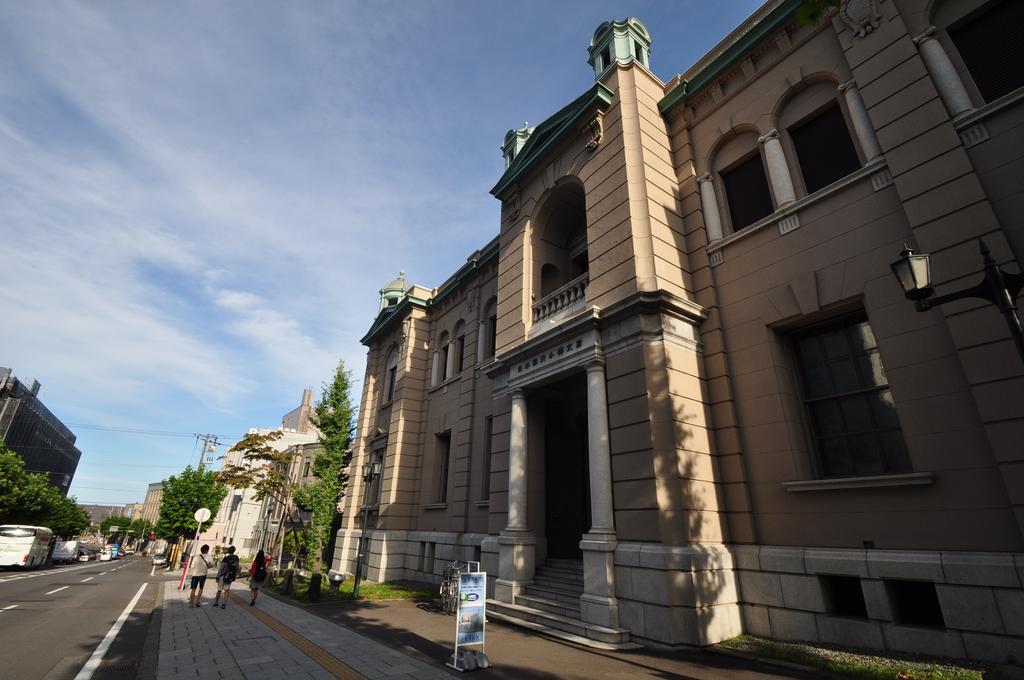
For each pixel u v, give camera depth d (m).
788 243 9.39
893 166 7.89
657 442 8.91
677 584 8.04
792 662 6.69
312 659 7.33
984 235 6.77
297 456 40.56
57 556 43.31
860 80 8.59
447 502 17.48
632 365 9.61
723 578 8.44
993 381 6.40
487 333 17.83
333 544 24.08
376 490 21.61
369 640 8.62
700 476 9.02
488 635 9.08
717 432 9.63
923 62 7.95
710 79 11.42
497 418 13.77
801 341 9.34
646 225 10.59
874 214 8.23
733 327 9.98
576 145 13.10
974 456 6.60
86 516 69.19
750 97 10.75
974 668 5.82
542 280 14.66
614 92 12.22
